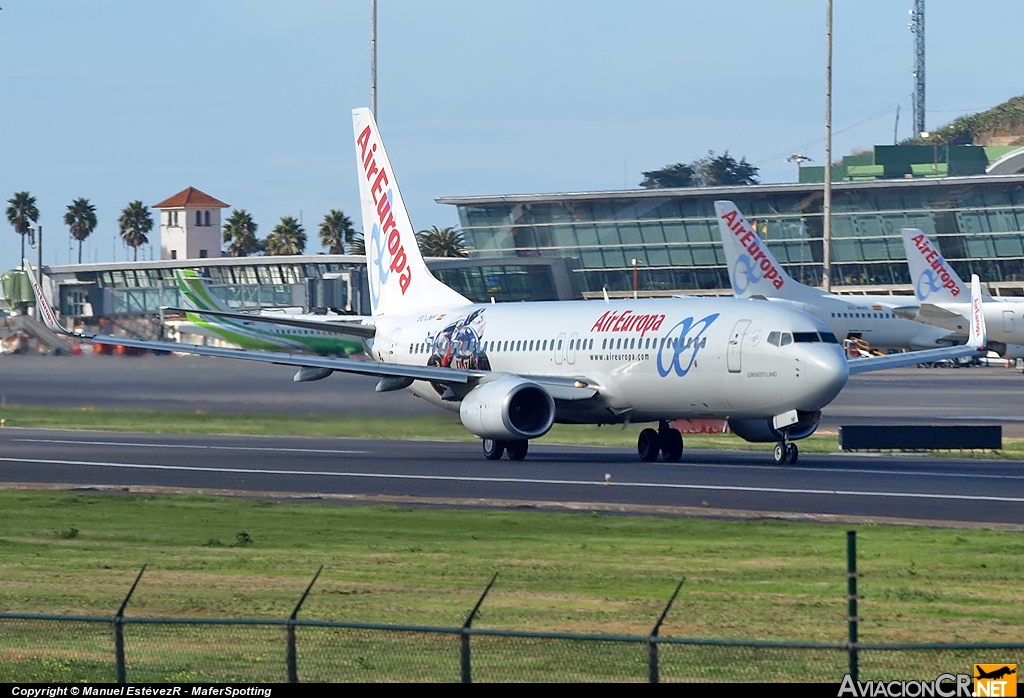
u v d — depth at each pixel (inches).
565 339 7268.7
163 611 3058.6
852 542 2283.5
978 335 7317.9
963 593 3203.7
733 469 6358.3
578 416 7229.3
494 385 6929.1
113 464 6840.6
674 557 3767.2
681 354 6628.9
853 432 7288.4
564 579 3430.1
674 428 6983.3
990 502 4980.3
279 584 3398.1
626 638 2165.4
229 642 2669.8
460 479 5994.1
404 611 3026.6
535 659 2469.2
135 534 4372.5
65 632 2773.1
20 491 5644.7
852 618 2273.6
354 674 2389.3
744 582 3366.1
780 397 6323.8
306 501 5260.8
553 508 4955.7
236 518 4753.9
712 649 2529.5
